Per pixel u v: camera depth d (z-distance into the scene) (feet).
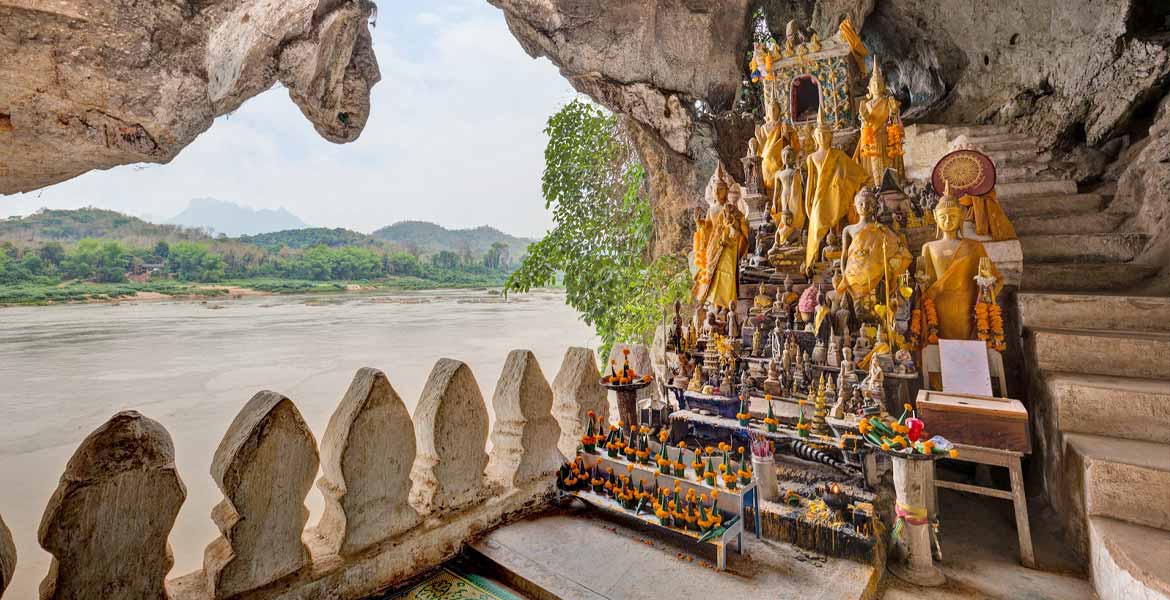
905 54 39.63
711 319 14.94
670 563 8.93
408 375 40.09
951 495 13.06
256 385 35.83
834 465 11.28
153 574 6.03
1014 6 28.07
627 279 29.81
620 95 30.71
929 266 13.17
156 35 19.70
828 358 12.39
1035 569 9.69
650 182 30.81
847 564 8.90
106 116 20.21
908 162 27.91
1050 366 12.23
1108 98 22.25
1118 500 8.89
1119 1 21.48
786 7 36.50
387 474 8.28
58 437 25.32
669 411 13.96
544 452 11.13
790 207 15.81
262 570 6.93
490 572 8.95
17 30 17.28
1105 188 21.21
